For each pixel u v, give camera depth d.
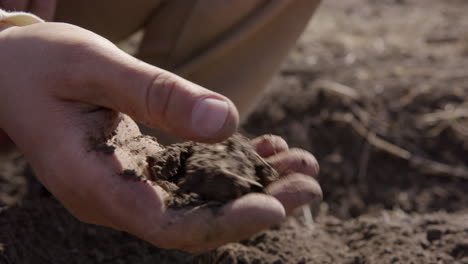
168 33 1.80
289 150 1.10
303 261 1.47
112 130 1.03
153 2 1.81
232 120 0.89
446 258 1.46
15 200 2.17
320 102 2.88
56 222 1.59
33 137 0.99
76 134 0.95
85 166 0.92
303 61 3.44
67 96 0.96
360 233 1.65
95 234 1.59
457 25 4.29
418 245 1.53
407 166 2.61
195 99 0.87
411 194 2.48
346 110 2.83
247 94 1.92
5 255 1.37
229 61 1.83
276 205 0.86
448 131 2.72
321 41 3.87
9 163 2.40
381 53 3.65
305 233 1.67
